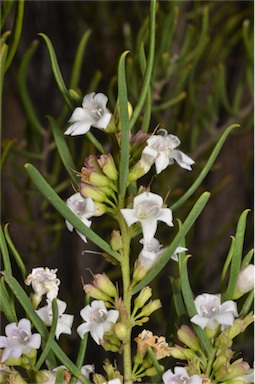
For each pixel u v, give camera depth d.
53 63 0.26
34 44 0.43
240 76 0.62
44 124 0.67
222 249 0.63
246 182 0.58
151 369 0.26
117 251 0.26
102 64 0.65
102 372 0.57
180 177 0.55
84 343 0.25
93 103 0.26
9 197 0.59
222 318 0.25
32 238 0.59
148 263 0.26
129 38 0.50
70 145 0.48
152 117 0.56
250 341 0.51
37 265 0.56
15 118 0.61
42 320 0.26
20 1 0.31
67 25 0.69
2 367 0.26
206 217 0.64
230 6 0.60
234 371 0.26
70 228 0.26
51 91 0.68
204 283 0.62
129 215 0.25
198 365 0.26
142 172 0.26
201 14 0.53
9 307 0.26
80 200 0.26
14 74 0.58
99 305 0.26
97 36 0.64
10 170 0.59
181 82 0.49
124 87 0.24
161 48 0.45
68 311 0.57
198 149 0.53
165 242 0.55
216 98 0.52
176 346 0.27
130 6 0.62
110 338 0.26
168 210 0.25
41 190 0.24
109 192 0.26
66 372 0.26
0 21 0.32
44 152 0.49
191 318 0.25
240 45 0.63
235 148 0.64
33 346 0.25
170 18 0.44
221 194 0.64
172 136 0.25
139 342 0.26
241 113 0.52
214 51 0.55
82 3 0.63
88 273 0.58
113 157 0.26
